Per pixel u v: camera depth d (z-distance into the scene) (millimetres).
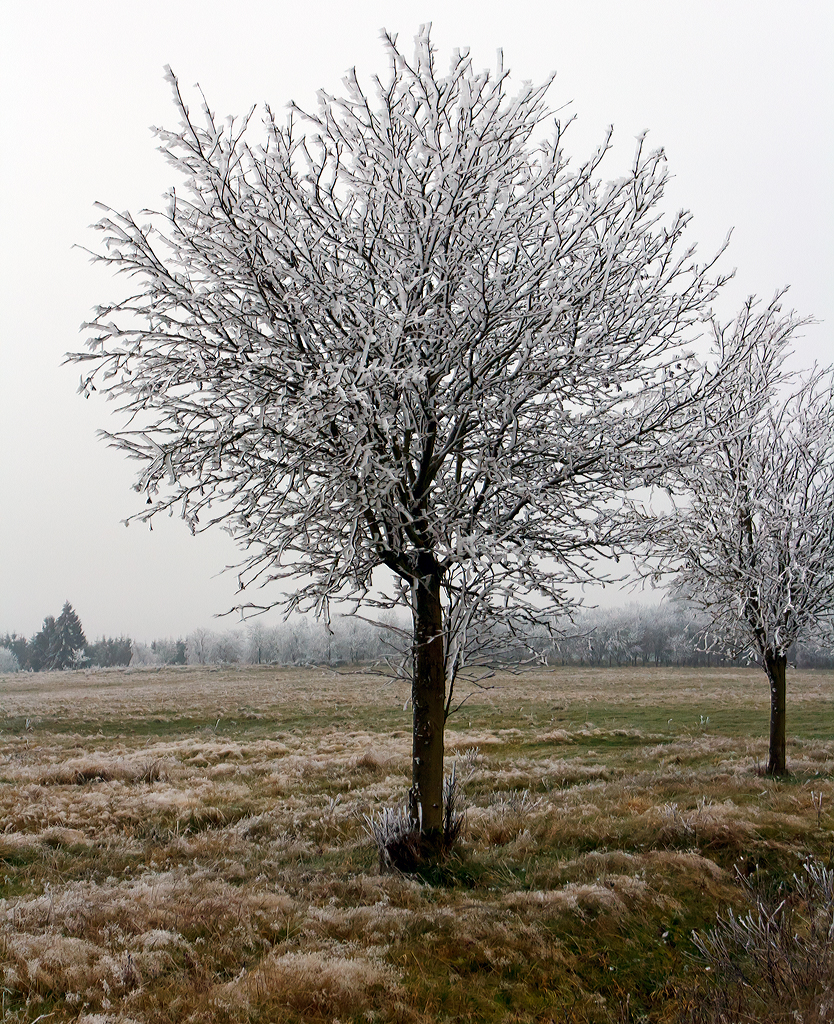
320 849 8445
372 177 6875
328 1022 4164
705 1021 4270
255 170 6730
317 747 18391
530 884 6398
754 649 12742
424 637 7031
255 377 6352
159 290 6395
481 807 10328
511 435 6719
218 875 7199
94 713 26547
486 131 6359
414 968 4820
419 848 6840
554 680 41406
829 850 6941
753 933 5207
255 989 4398
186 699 32812
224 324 6492
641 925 5516
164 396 6703
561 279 6684
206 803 11188
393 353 5980
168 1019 4094
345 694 34312
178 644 118750
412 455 7016
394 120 6414
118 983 4504
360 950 5004
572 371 6848
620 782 11758
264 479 6559
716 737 18656
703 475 9086
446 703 7293
